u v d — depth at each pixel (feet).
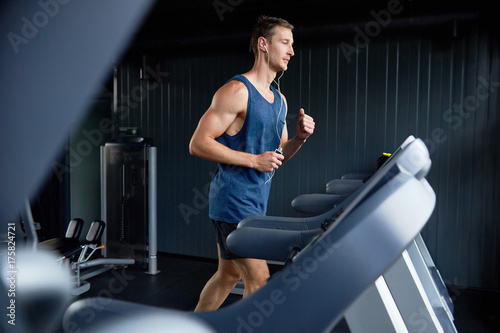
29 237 5.91
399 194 1.94
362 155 13.55
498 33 11.93
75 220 11.48
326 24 12.39
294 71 14.28
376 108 13.33
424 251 6.64
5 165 5.90
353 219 1.98
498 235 12.17
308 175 14.21
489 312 10.53
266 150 6.22
